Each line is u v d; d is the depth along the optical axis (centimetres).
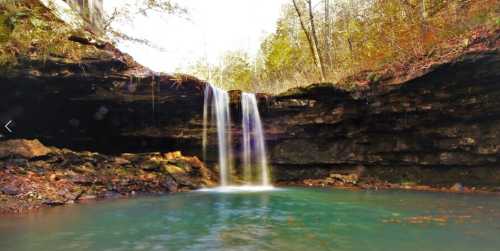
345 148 1202
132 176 955
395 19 1413
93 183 853
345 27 2133
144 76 1020
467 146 998
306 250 430
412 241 463
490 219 591
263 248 440
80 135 1075
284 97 1183
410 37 1154
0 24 859
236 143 1249
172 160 1112
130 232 521
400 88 1011
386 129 1123
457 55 898
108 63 960
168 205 755
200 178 1130
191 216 643
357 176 1170
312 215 650
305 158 1243
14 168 770
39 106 941
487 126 976
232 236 499
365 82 1063
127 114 1088
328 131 1197
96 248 440
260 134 1248
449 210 679
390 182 1138
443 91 977
